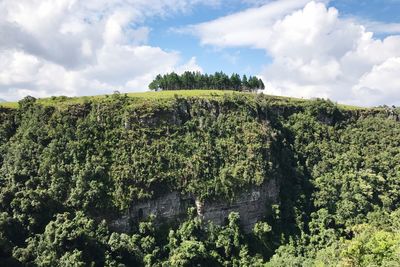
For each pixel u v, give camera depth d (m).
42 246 117.81
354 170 187.88
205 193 151.88
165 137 159.62
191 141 162.88
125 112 158.38
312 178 184.38
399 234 122.50
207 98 175.25
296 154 190.00
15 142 149.00
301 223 162.00
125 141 153.25
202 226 150.12
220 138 168.38
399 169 190.50
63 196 137.50
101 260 123.69
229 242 146.88
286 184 176.50
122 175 145.00
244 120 176.25
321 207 170.62
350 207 166.38
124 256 129.25
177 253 136.88
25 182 137.62
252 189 160.50
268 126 183.12
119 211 139.62
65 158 145.12
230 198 155.12
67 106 157.88
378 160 194.25
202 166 157.12
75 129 152.88
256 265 140.75
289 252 149.50
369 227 152.75
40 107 156.88
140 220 144.25
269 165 167.88
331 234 155.38
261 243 154.25
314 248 151.88
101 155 147.75
